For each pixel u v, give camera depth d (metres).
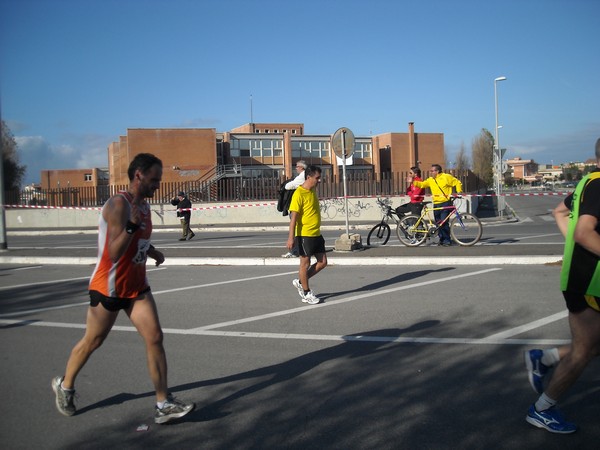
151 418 4.25
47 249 15.57
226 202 30.31
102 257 4.00
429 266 10.65
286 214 11.14
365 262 11.12
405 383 4.78
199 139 54.22
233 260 11.79
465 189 31.75
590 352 3.58
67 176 77.56
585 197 3.42
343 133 12.87
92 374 5.25
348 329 6.52
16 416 4.34
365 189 29.55
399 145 65.31
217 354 5.75
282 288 9.02
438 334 6.19
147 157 3.98
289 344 6.02
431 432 3.86
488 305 7.39
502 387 4.62
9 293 9.40
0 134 14.51
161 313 7.55
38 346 6.25
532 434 3.79
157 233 25.36
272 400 4.52
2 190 14.76
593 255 3.47
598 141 3.56
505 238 15.71
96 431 4.05
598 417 4.01
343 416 4.16
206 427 4.06
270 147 59.88
